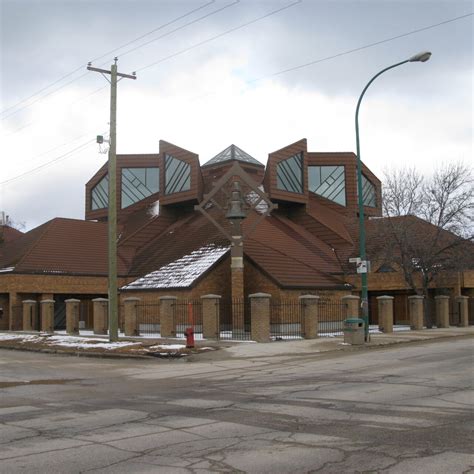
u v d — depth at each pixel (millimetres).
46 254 40656
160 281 34938
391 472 5723
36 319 37188
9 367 17828
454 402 9547
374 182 54438
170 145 47969
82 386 13305
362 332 22312
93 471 5957
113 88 24062
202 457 6422
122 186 54500
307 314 25797
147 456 6516
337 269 40312
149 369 16766
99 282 40875
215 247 36656
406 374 13375
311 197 52562
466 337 26500
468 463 5984
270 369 15680
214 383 13109
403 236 33656
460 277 39062
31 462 6332
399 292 41312
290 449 6676
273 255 36125
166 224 47875
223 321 33562
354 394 10633
